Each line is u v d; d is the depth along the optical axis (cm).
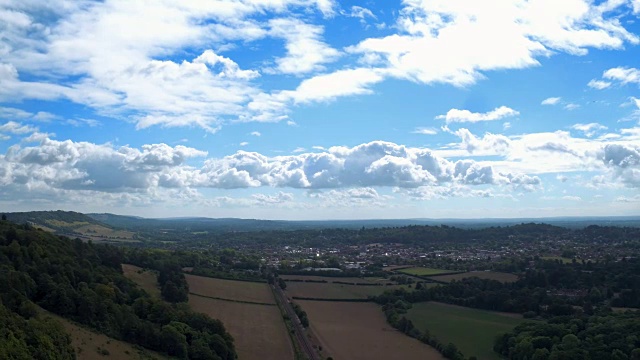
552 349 14825
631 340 14275
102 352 11431
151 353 12875
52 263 15162
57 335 10431
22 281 12644
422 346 17075
